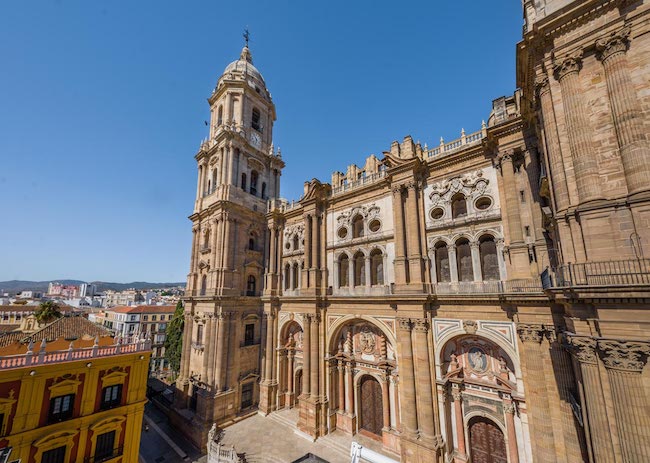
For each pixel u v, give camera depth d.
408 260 24.77
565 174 13.02
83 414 23.16
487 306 20.44
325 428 27.95
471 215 22.64
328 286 31.61
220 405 30.70
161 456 27.48
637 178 10.99
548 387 17.00
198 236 41.22
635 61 11.86
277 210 38.84
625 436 9.77
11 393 20.67
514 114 21.52
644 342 9.74
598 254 11.44
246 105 42.19
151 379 43.88
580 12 13.09
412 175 25.36
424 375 21.77
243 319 35.53
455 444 21.25
